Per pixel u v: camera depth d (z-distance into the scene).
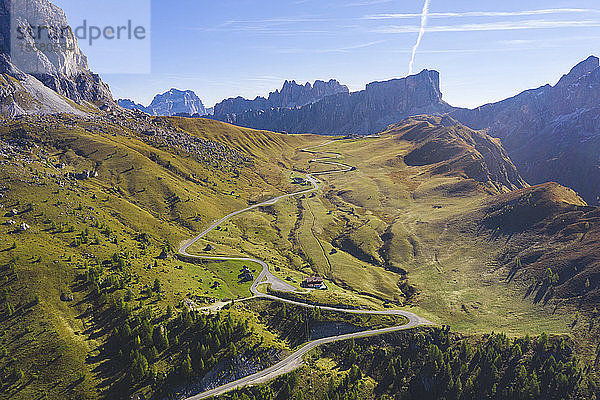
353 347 160.62
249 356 146.75
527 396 138.00
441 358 154.62
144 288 170.50
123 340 142.38
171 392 132.00
